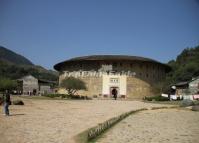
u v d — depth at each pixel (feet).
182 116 119.03
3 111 113.80
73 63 378.32
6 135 60.85
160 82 383.65
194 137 66.64
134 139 63.00
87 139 58.23
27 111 118.11
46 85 465.88
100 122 87.25
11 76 593.01
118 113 121.70
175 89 374.22
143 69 370.32
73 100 246.88
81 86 318.86
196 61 554.46
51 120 89.81
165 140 62.64
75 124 81.66
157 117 113.29
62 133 65.05
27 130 68.13
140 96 361.51
